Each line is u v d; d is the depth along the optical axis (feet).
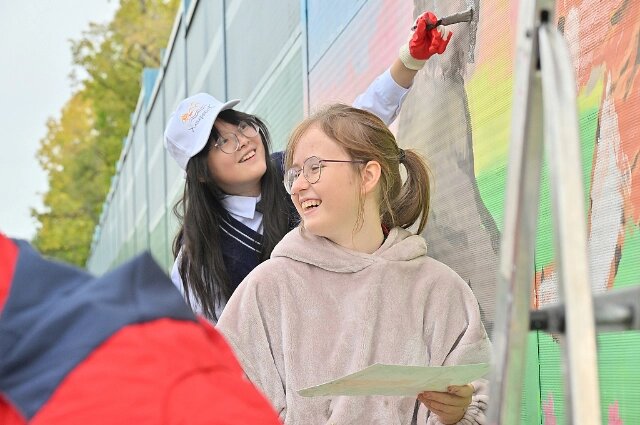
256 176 10.29
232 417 2.94
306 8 14.42
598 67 6.52
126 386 2.82
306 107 14.47
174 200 31.45
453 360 7.21
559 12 7.16
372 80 11.27
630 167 6.03
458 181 9.11
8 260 3.20
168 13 79.77
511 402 3.46
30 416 2.80
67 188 100.01
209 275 10.11
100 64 80.89
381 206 7.85
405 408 7.19
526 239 3.50
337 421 7.08
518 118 3.60
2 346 2.94
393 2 10.46
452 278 7.47
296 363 7.22
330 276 7.41
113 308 3.00
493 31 8.14
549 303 7.01
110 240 74.33
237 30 20.72
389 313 7.27
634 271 5.98
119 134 82.58
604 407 6.39
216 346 3.25
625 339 6.11
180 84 31.42
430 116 9.88
